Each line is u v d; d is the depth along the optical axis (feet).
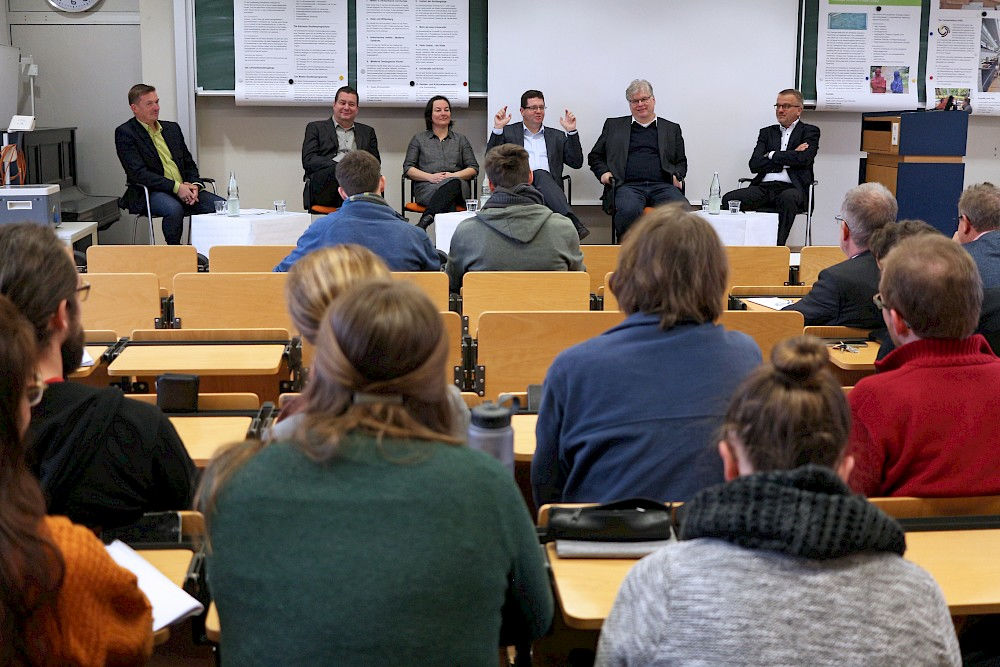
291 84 25.22
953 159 23.07
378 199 12.96
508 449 5.49
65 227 20.95
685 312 5.87
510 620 4.33
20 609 3.30
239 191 26.40
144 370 8.86
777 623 3.33
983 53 26.50
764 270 15.60
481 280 11.97
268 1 24.84
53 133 24.38
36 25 26.37
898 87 26.32
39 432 4.89
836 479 3.43
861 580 3.38
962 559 5.15
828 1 25.80
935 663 3.39
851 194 10.84
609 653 3.59
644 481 5.72
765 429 3.64
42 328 5.02
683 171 24.36
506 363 9.77
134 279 11.76
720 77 25.75
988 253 10.19
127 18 26.43
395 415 3.76
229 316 11.84
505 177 13.01
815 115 26.96
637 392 5.77
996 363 5.89
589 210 26.91
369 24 25.14
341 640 3.50
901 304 5.91
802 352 3.74
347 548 3.56
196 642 4.91
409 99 25.50
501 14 25.04
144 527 5.26
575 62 25.40
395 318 3.76
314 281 5.28
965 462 5.73
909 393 5.78
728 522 3.43
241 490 3.67
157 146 23.12
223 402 7.68
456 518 3.63
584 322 9.74
